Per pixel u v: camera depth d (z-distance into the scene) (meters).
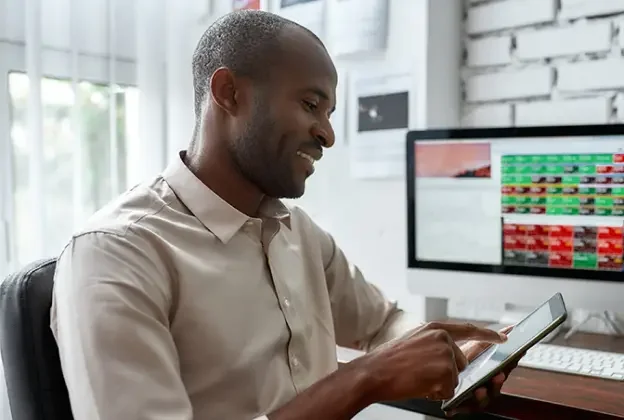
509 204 1.27
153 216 0.82
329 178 1.68
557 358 1.08
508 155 1.26
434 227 1.35
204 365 0.79
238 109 0.82
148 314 0.73
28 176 1.49
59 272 0.78
